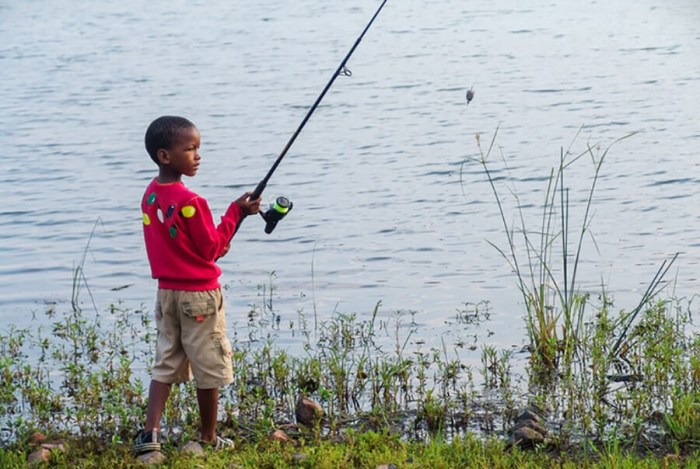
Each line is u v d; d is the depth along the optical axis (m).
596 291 13.05
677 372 9.65
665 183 18.23
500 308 12.67
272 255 15.28
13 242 16.34
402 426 9.19
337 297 13.36
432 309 12.73
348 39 38.78
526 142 22.00
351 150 21.94
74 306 13.29
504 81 29.48
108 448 8.09
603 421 8.65
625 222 16.09
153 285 14.20
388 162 20.78
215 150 22.36
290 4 50.09
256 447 8.07
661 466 7.57
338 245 15.65
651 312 11.25
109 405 9.25
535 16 43.38
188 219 7.59
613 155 20.45
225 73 32.47
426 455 7.79
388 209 17.48
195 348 7.82
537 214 16.78
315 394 9.95
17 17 48.88
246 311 12.85
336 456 7.74
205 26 43.97
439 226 16.41
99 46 39.25
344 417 9.35
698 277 13.44
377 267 14.55
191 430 8.48
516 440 8.45
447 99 27.20
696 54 32.50
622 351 10.73
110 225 17.17
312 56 35.16
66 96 29.48
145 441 7.79
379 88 29.17
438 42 37.44
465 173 19.64
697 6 44.19
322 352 11.25
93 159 21.94
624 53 33.38
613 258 14.38
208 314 7.80
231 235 7.92
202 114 26.39
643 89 27.34
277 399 9.76
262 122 25.17
